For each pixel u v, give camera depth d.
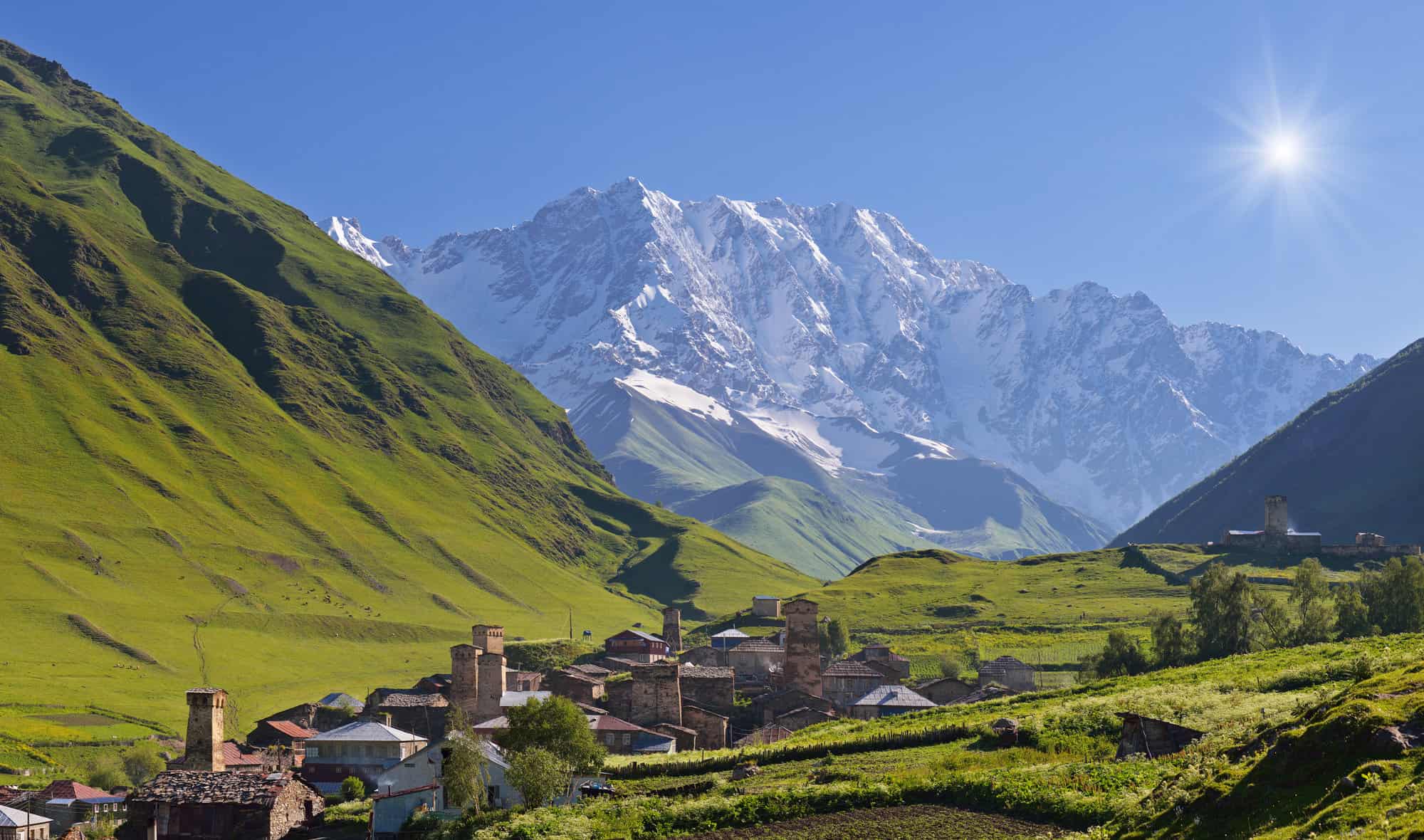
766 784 111.12
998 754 109.38
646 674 177.12
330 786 148.00
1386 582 198.50
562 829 99.31
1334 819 56.22
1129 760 95.44
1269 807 62.41
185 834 116.12
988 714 140.38
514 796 120.81
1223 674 137.75
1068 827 83.88
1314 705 86.94
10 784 180.12
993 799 93.06
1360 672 111.56
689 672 194.25
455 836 106.00
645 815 100.38
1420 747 60.31
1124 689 140.62
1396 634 154.00
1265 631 194.50
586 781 121.19
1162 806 72.38
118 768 186.75
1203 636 196.25
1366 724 62.91
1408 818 52.69
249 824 115.81
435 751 122.75
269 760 165.62
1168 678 143.88
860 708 176.50
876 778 103.56
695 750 162.00
